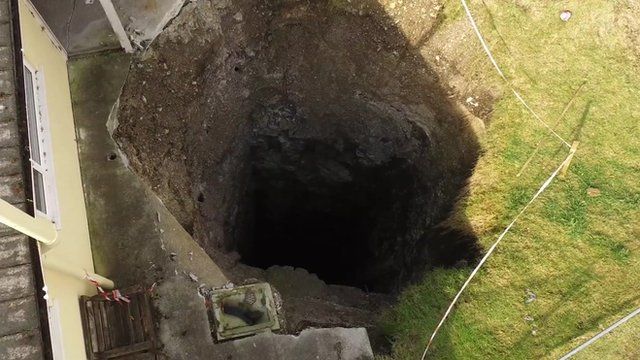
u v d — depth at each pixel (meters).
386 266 6.47
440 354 4.43
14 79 3.29
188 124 5.40
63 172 4.09
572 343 4.43
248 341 4.27
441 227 5.30
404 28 5.69
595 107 5.28
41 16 4.89
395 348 4.45
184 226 4.84
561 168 5.03
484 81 5.51
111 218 4.51
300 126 6.62
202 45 5.43
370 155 6.74
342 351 4.31
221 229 5.95
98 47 5.01
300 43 5.93
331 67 6.05
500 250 4.81
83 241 4.20
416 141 6.23
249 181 7.11
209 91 5.66
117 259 4.41
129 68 4.95
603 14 5.41
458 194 5.29
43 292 2.99
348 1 5.69
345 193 7.37
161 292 4.34
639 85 5.35
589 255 4.75
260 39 5.88
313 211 7.77
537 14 5.48
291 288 5.65
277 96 6.32
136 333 4.12
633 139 5.16
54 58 4.59
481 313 4.58
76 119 4.76
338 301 5.51
